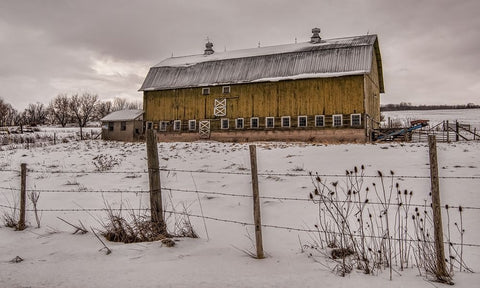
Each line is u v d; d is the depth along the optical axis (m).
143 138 41.88
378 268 4.63
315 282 4.20
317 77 33.75
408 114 102.00
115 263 5.00
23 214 7.06
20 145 36.75
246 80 36.69
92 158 22.41
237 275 4.46
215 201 9.54
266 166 16.11
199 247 5.67
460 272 4.49
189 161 19.52
